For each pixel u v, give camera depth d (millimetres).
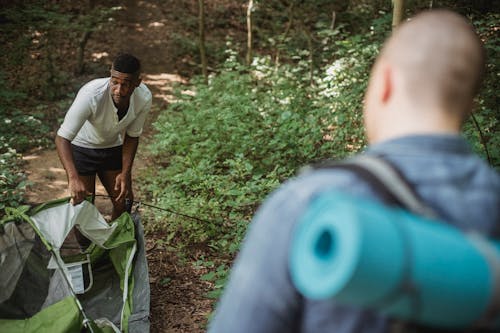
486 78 6555
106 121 4258
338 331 925
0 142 6934
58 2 11617
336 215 767
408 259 760
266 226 981
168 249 4891
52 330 3248
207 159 6332
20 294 3629
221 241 4875
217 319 1009
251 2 9492
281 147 6148
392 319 894
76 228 4090
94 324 3324
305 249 802
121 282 3949
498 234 955
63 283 3680
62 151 4055
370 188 927
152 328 3965
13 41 10062
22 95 8297
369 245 738
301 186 976
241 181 5945
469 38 1036
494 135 5344
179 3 12336
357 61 7301
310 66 8797
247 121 6910
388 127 1046
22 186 5617
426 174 956
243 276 984
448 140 996
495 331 868
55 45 10180
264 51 10945
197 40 11148
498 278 793
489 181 990
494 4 9148
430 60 1017
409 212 912
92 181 4656
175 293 4352
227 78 7871
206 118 7051
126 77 4016
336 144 6348
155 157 7152
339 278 743
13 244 3670
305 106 7207
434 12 1074
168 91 9367
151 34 11227
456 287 778
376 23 7734
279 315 955
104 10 10219
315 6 11117
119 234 4016
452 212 939
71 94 8891
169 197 5570
